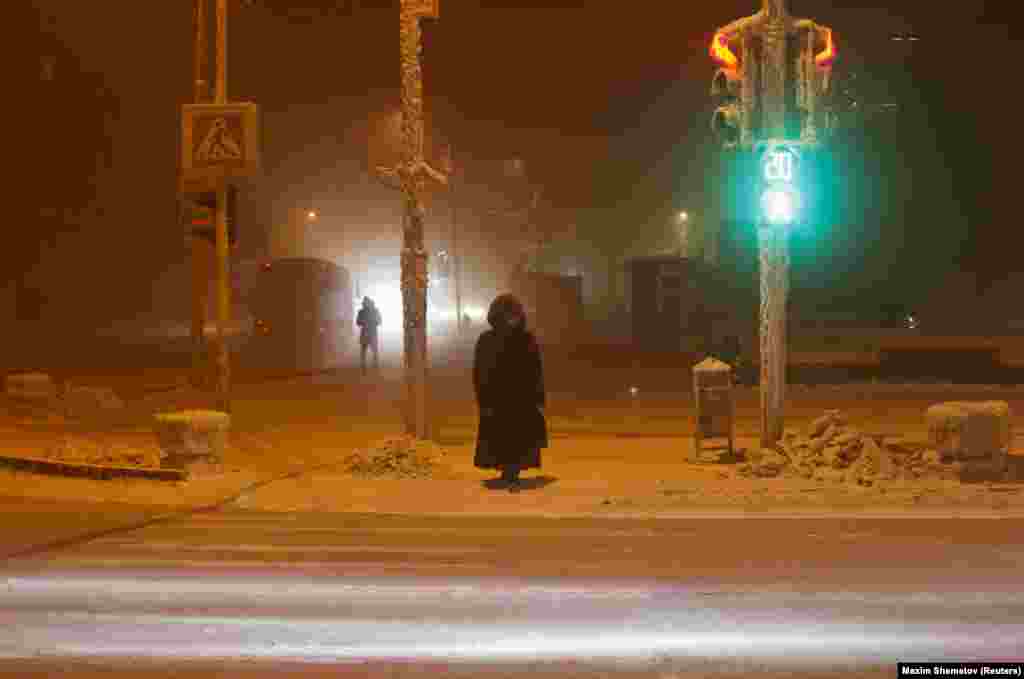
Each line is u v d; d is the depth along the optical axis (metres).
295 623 19.56
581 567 23.98
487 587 22.14
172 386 69.12
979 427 34.84
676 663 17.23
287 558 25.08
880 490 33.56
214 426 37.88
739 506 31.98
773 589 21.89
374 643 18.38
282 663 17.30
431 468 37.62
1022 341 110.06
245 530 28.80
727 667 17.02
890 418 51.78
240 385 72.12
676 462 39.56
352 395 66.19
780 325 38.12
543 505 32.41
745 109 37.19
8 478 36.88
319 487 35.28
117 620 19.75
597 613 20.19
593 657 17.55
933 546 26.16
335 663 17.30
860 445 36.44
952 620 19.61
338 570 23.80
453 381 76.62
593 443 44.47
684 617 19.89
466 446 44.88
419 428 40.06
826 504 32.09
